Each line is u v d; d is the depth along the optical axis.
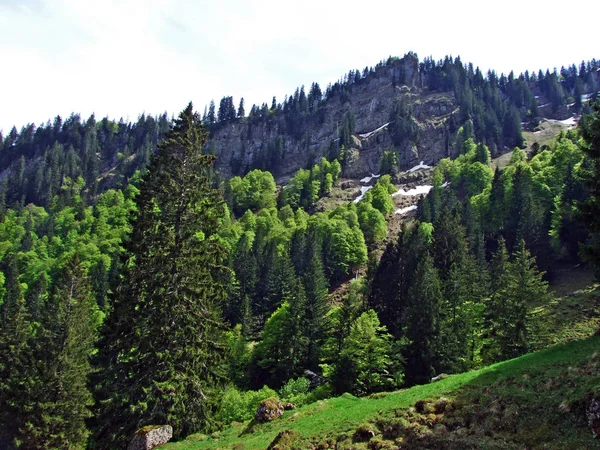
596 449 14.80
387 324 61.56
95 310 77.38
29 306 80.06
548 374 20.52
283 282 80.94
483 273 64.88
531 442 16.50
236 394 45.59
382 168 173.62
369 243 115.00
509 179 102.94
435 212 113.12
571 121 190.88
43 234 152.38
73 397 37.12
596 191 27.89
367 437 20.36
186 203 30.98
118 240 122.38
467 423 19.11
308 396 44.56
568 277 66.75
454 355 44.88
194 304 29.58
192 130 32.59
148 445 25.41
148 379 27.88
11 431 37.56
